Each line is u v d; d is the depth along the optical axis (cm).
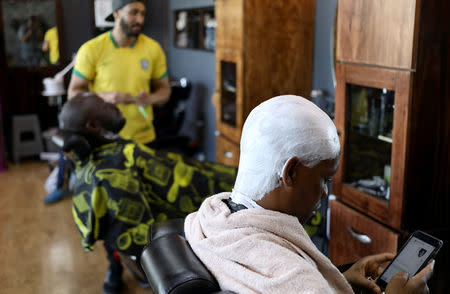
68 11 524
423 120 168
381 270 123
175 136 442
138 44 303
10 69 512
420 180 173
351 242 202
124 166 196
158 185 201
